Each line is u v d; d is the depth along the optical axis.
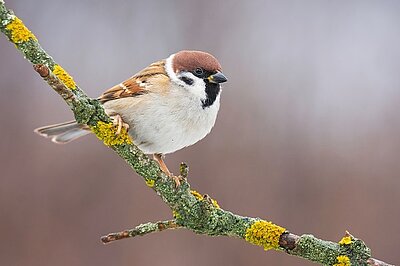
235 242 10.64
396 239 11.09
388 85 13.21
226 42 13.48
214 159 11.59
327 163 11.89
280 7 14.09
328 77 13.12
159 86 7.14
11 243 10.68
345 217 11.23
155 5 14.07
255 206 11.20
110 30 13.84
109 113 7.16
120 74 13.21
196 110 7.22
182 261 10.51
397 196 11.54
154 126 7.11
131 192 11.29
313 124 12.41
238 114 12.28
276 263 10.46
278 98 12.64
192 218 5.68
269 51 13.38
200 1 13.96
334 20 14.03
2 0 5.13
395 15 14.34
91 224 10.95
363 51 13.71
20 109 12.36
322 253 5.42
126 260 10.61
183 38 13.60
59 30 13.77
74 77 13.16
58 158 11.52
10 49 12.95
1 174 11.30
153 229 5.72
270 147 11.94
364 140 12.25
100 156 11.56
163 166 7.41
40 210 11.01
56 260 10.59
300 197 11.41
